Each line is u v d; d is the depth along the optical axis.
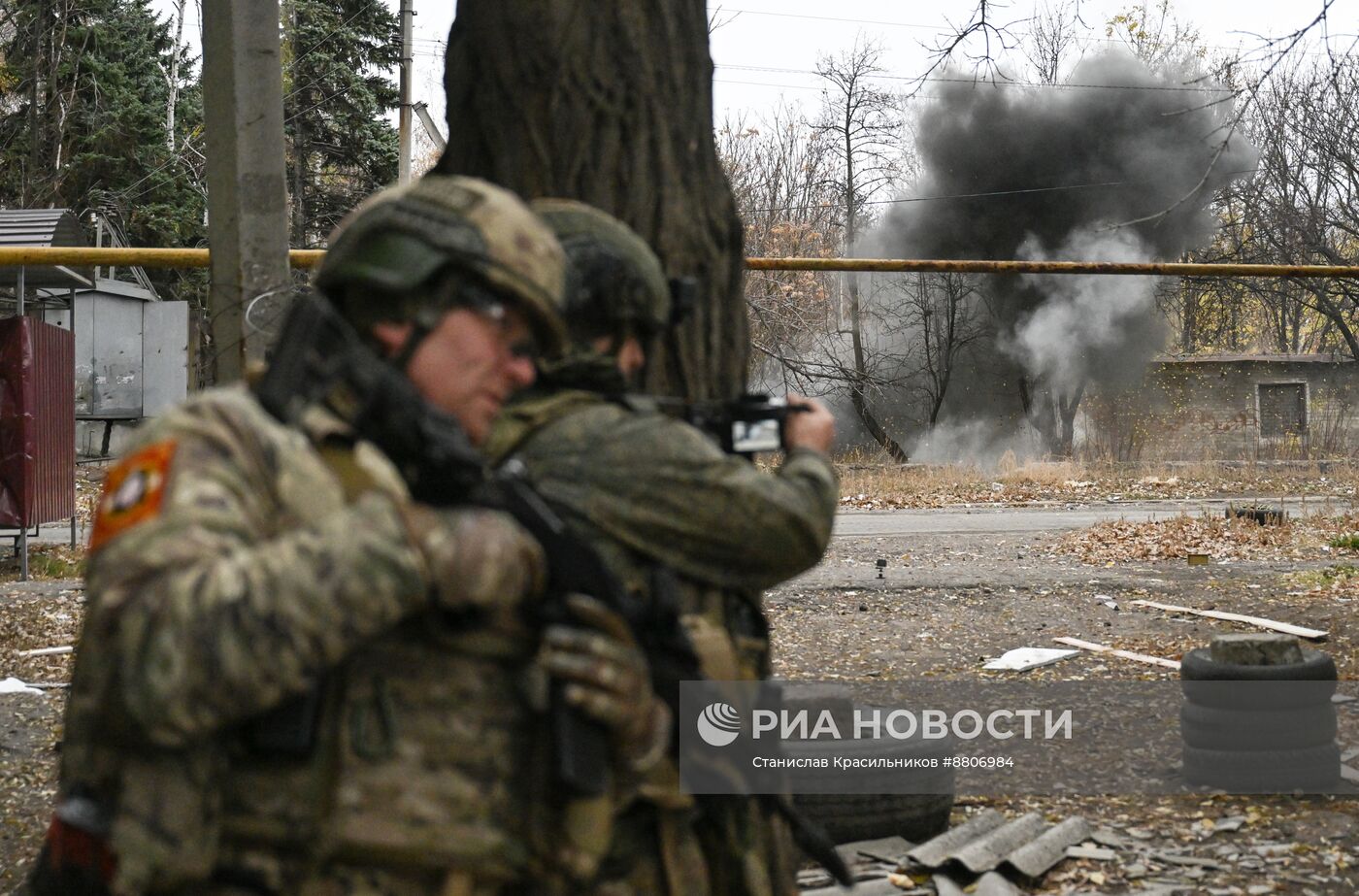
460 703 1.51
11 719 6.80
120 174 30.31
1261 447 31.94
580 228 2.00
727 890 1.93
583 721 1.56
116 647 1.31
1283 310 43.69
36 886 1.56
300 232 34.22
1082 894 4.43
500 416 1.88
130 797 1.38
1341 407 33.09
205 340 26.53
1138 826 5.21
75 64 29.19
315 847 1.46
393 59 34.66
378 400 1.49
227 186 4.48
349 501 1.47
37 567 12.73
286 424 1.48
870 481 25.88
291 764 1.46
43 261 5.27
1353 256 35.09
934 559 14.59
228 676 1.28
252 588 1.29
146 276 30.06
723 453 2.00
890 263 8.72
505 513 1.56
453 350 1.56
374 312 1.58
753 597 2.07
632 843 1.76
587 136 2.73
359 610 1.32
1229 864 4.75
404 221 1.57
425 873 1.49
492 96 2.80
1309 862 4.77
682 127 2.78
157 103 33.78
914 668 8.62
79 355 24.80
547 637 1.54
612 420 1.87
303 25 34.31
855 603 11.46
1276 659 5.80
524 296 1.58
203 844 1.41
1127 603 11.37
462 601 1.40
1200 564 13.98
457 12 2.96
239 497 1.40
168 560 1.32
